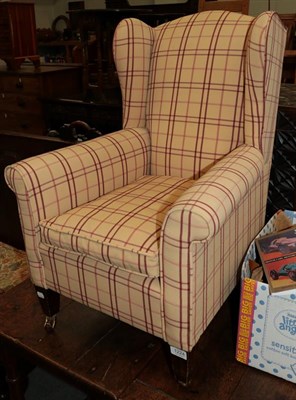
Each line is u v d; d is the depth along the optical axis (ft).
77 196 4.48
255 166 4.08
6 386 5.25
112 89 8.23
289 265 3.73
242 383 3.84
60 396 5.19
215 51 4.85
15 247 7.89
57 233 4.01
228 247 3.98
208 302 3.75
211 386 3.82
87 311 4.86
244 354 3.96
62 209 4.34
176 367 3.79
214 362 4.07
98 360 4.15
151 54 5.34
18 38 9.61
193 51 4.99
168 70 5.17
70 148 4.62
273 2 12.19
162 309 3.62
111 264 3.79
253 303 3.68
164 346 4.31
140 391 3.80
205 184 3.43
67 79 10.00
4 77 9.85
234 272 4.30
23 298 5.13
